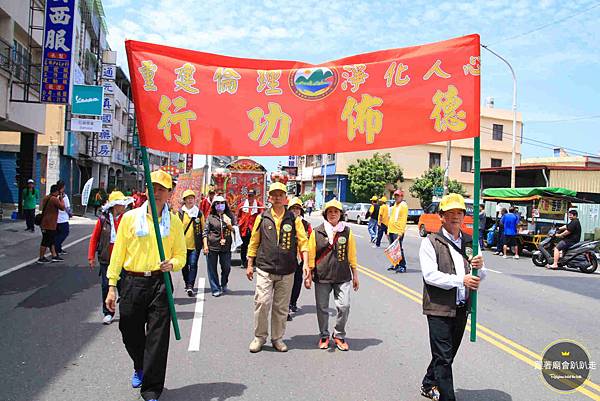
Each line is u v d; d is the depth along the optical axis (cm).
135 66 405
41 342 545
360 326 654
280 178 905
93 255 645
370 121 415
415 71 412
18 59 1662
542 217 1742
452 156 4303
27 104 1719
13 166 2531
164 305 392
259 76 420
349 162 4419
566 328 683
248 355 525
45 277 923
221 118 414
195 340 572
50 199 1083
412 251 1644
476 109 402
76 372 459
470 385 457
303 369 485
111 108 3394
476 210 387
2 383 427
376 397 420
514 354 553
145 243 392
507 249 1680
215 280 828
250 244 552
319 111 419
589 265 1330
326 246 551
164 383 432
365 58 419
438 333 379
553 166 2605
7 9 1471
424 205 3828
